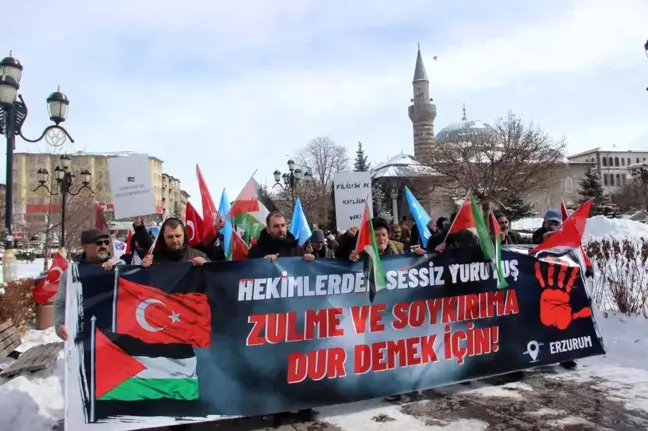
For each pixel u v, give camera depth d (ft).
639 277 27.37
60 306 13.64
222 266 14.46
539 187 130.31
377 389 15.65
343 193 24.61
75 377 12.66
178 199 355.56
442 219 29.84
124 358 13.12
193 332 13.89
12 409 14.64
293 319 14.97
